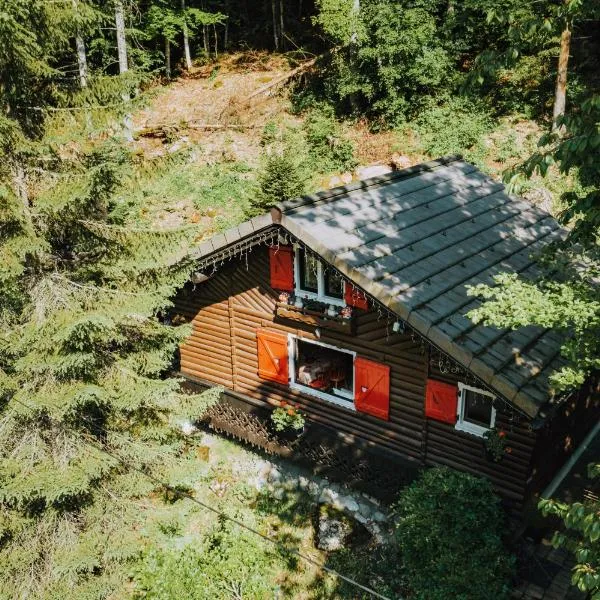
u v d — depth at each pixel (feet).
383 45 74.59
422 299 31.60
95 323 27.14
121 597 36.76
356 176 75.72
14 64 26.04
